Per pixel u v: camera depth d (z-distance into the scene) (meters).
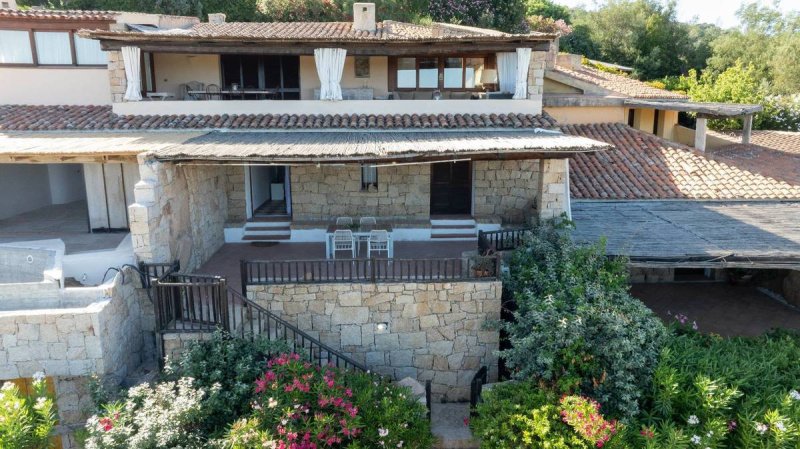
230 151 10.88
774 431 8.15
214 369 9.05
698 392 8.72
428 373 11.32
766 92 34.22
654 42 43.53
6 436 7.41
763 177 16.09
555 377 9.23
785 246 11.93
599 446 7.86
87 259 10.88
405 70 16.31
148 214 10.29
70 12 15.98
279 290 10.69
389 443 8.31
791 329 12.98
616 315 9.31
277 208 17.00
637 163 16.89
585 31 44.19
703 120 17.47
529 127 14.01
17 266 11.04
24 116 14.12
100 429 7.56
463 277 10.84
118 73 14.08
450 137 12.70
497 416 8.73
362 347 11.06
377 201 15.53
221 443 7.83
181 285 9.54
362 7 17.91
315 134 13.38
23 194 16.05
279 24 19.44
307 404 8.50
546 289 10.38
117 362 9.47
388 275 11.30
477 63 16.25
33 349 8.71
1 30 15.19
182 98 16.66
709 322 14.27
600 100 19.11
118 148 11.05
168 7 31.08
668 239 12.42
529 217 14.88
